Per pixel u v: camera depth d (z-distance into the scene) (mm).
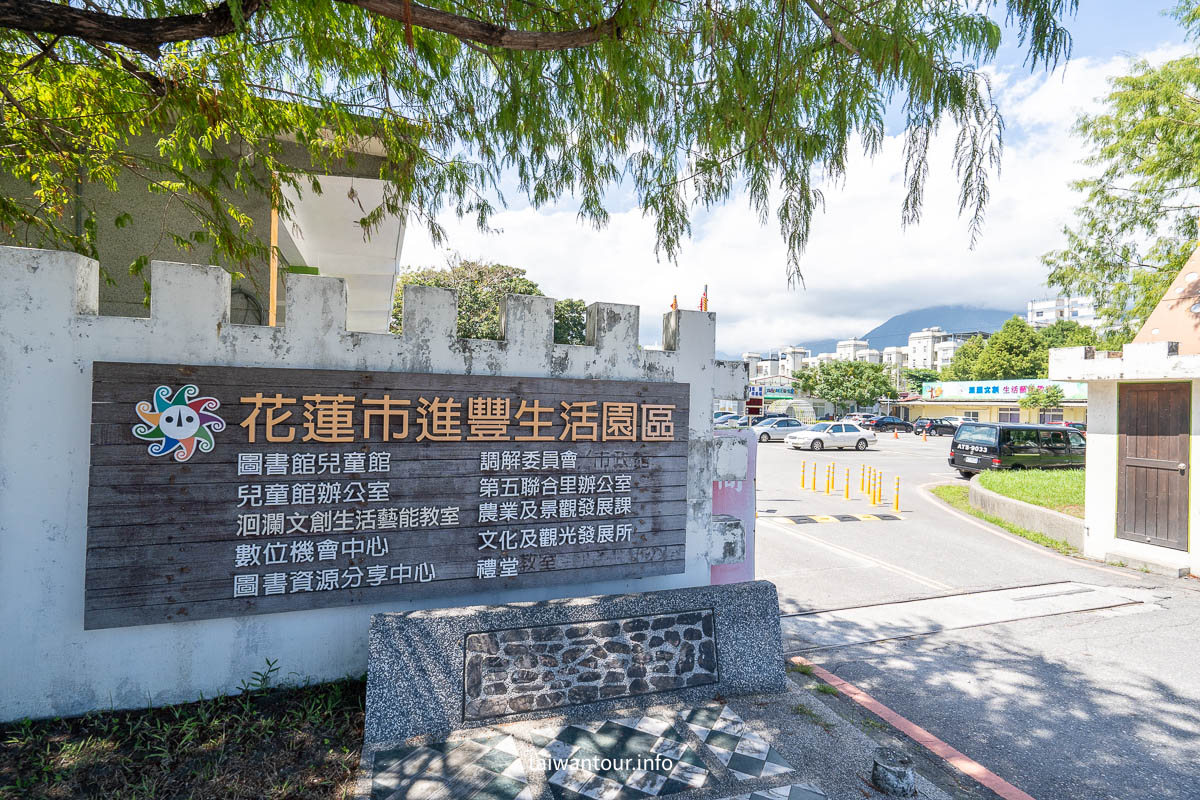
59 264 3402
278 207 5168
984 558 8812
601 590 4723
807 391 52562
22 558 3391
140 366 3463
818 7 3502
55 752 3270
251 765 3334
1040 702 4699
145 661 3631
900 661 5391
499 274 31000
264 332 3770
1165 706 4668
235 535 3691
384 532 4020
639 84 4246
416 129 4938
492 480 4285
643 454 4754
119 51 4191
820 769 3650
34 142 4359
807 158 4160
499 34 3416
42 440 3395
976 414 46531
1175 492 7957
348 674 4082
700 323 5035
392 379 4000
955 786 3658
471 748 3613
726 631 4527
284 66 4520
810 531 10477
